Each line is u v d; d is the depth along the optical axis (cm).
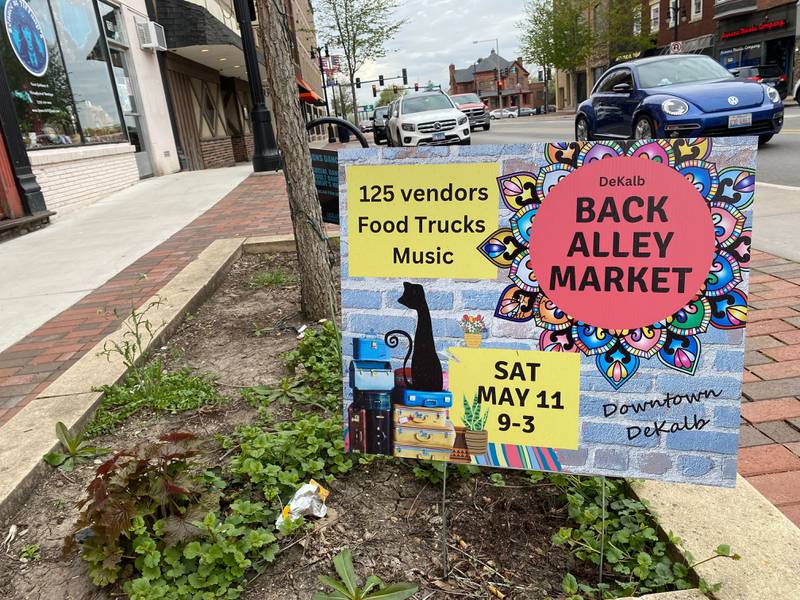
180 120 1797
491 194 182
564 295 181
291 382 316
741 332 171
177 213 894
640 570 182
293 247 608
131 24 1437
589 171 174
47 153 931
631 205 173
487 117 2433
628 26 4259
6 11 884
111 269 585
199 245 652
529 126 2612
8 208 800
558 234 179
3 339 420
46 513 230
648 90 962
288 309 438
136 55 1462
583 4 4309
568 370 183
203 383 324
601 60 4819
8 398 326
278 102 357
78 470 256
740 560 178
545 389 185
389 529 215
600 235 176
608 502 215
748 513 198
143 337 373
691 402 176
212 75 2283
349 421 202
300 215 380
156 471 208
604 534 197
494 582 192
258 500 228
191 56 1862
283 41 344
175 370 347
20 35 920
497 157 180
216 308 454
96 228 821
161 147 1563
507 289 185
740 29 3178
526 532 212
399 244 191
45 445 257
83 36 1166
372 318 196
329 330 354
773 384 296
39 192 857
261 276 522
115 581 195
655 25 4144
